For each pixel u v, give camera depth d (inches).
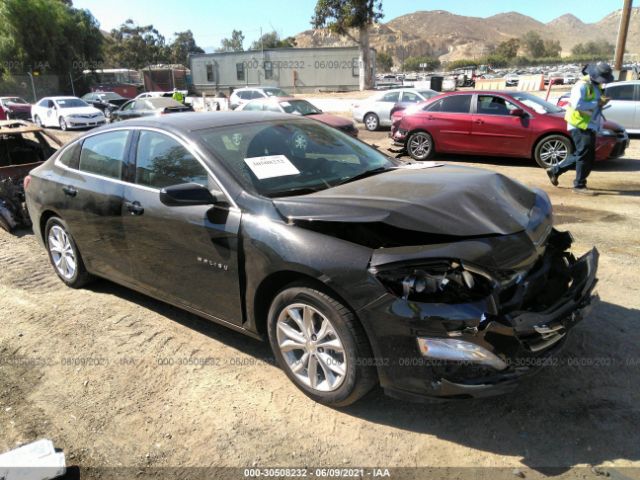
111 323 162.4
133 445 110.3
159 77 1882.4
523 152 403.9
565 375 124.9
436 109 442.9
